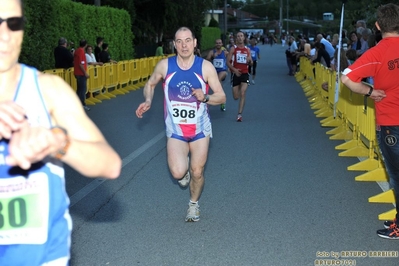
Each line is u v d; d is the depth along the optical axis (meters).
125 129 11.68
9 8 2.11
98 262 4.82
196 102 5.55
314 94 17.61
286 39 80.81
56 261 2.29
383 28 4.88
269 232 5.49
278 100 16.88
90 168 2.10
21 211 2.24
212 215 6.03
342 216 5.94
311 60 19.72
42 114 2.21
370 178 7.37
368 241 5.23
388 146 4.96
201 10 39.53
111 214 6.12
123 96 18.77
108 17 24.50
